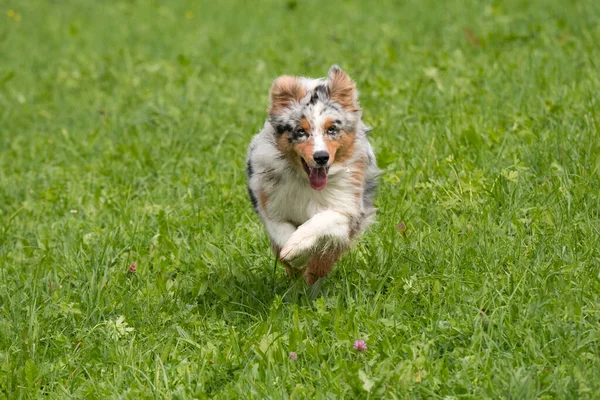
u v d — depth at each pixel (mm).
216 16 25734
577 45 16359
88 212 12352
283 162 9023
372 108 14602
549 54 15875
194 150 14156
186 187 12664
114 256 10773
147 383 7883
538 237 9328
